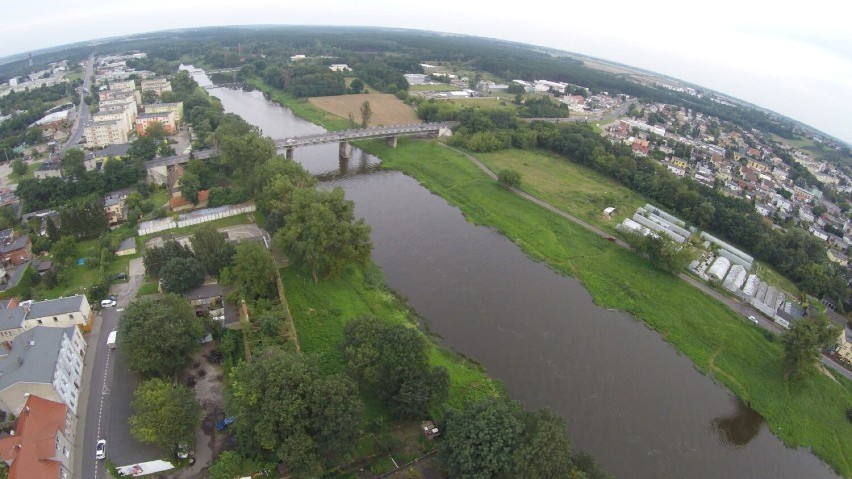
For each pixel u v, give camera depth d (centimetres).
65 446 7538
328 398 7469
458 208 19762
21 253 13062
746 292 14988
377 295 13125
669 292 14775
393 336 8944
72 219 13975
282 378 7562
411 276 14350
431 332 11856
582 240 17450
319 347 10625
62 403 7950
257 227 15450
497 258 15950
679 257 15400
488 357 11188
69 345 8919
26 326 9706
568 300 13950
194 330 9581
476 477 6850
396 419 8862
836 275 16162
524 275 15050
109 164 18275
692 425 10094
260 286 11581
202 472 7544
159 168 19312
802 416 10862
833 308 15162
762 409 10888
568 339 12194
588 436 9375
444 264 15225
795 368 11394
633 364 11631
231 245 12575
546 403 10038
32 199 16388
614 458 8988
